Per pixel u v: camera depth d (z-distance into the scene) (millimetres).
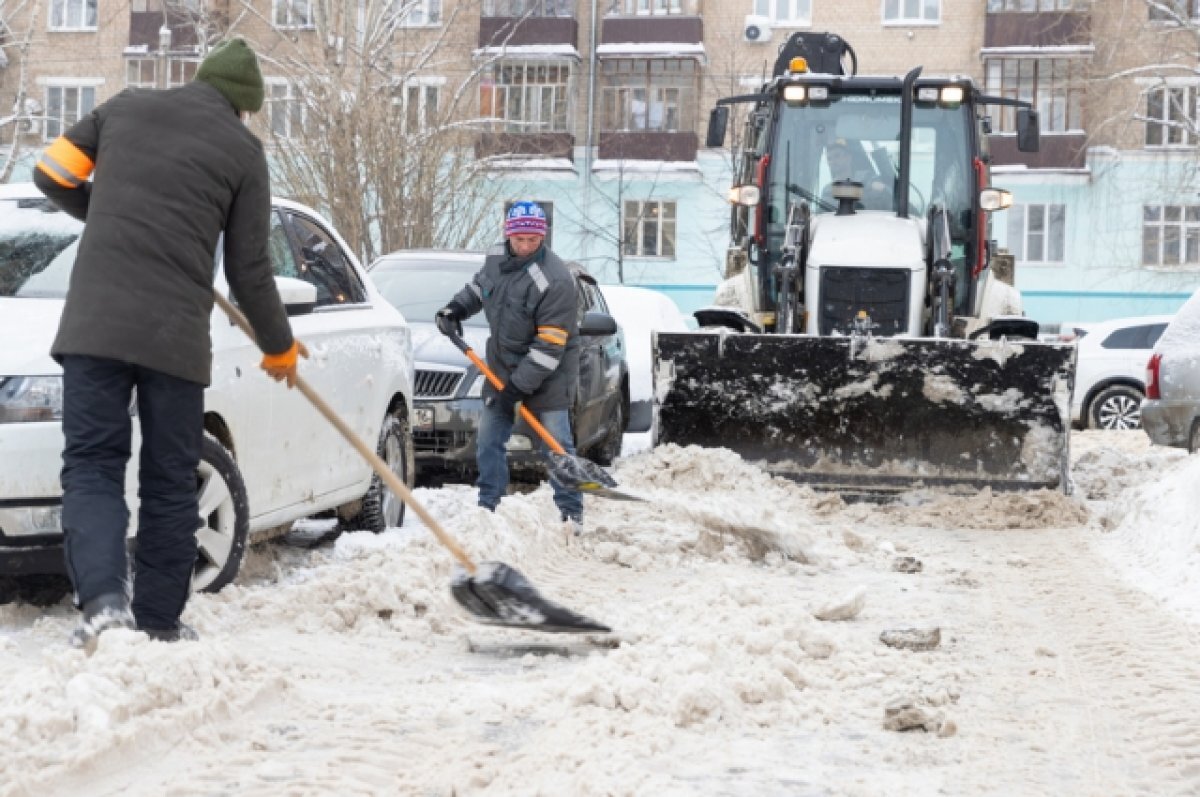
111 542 6453
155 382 6730
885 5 57625
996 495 14023
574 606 8898
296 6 52156
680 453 14164
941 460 14305
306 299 9367
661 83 58375
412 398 12172
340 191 35656
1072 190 56156
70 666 5730
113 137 6801
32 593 8734
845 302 15398
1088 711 6488
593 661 6988
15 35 49219
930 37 57375
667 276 57969
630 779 5172
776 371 14375
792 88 16328
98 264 6629
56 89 60531
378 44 39562
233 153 6891
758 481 14031
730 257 17641
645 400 19703
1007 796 5266
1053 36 56000
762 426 14500
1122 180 55875
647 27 57500
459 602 7121
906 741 5938
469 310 11797
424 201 36094
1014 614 8945
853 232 15539
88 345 6535
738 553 11141
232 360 8852
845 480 14383
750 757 5633
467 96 56469
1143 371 29078
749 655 7059
